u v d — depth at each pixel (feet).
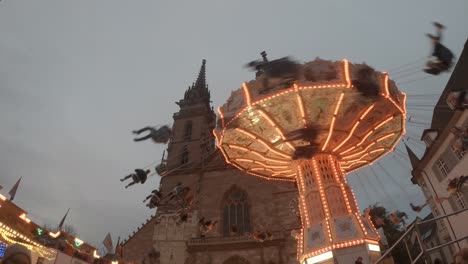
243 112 84.69
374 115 85.71
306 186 89.40
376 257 72.59
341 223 77.87
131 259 140.15
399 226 121.29
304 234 82.58
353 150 95.09
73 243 89.81
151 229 149.69
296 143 90.94
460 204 112.06
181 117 218.18
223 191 155.94
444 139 114.01
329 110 83.15
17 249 14.62
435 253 136.36
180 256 137.80
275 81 76.07
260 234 108.78
